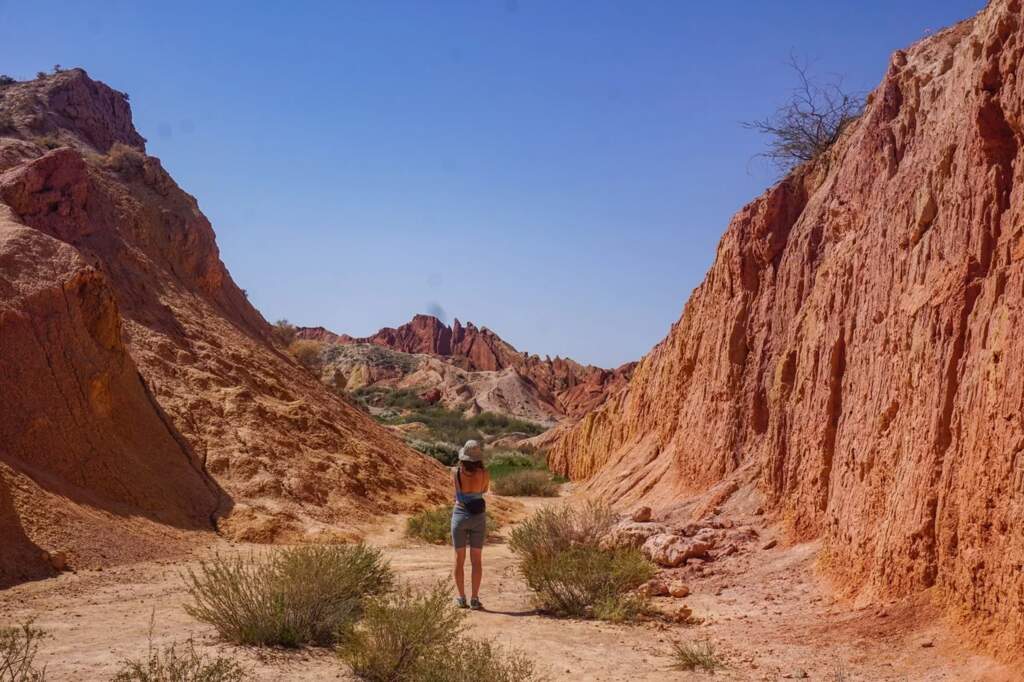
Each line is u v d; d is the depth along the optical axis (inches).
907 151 434.6
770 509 514.0
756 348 677.9
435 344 6195.9
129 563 441.1
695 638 327.6
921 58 472.1
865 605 325.4
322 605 311.7
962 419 298.0
